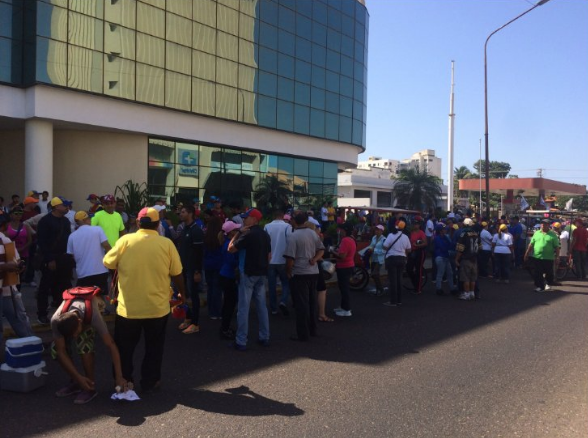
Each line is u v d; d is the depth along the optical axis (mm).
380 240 12133
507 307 10734
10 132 20156
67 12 18391
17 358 5293
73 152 20516
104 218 8594
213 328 8352
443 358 6781
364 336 8008
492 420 4703
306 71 29609
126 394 5031
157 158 22531
